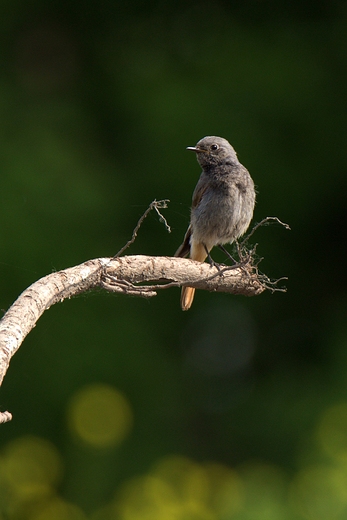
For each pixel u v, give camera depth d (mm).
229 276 6457
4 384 12539
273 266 14406
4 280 12078
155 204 5676
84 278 5227
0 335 4203
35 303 4602
